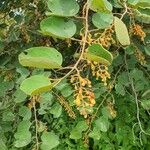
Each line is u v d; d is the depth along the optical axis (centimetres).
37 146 65
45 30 45
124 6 51
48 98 65
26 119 65
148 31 69
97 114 76
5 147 71
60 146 81
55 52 44
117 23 45
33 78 42
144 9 52
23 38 77
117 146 83
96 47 43
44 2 68
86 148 81
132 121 82
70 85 68
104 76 53
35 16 76
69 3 47
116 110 81
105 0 45
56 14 45
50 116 79
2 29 79
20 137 64
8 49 76
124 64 74
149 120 83
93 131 73
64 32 46
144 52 76
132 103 82
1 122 73
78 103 46
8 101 73
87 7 47
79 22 60
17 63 73
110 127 83
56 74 73
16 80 72
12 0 80
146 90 75
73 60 76
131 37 69
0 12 81
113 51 71
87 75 68
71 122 81
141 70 78
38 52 44
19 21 76
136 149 83
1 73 73
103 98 76
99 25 49
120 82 73
